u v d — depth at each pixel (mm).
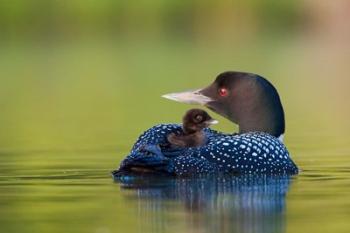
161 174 10883
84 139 16562
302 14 46219
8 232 8562
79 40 42812
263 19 46250
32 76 30625
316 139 16266
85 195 10328
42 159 13688
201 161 10945
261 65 32250
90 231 8523
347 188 10633
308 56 35625
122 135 17125
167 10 46000
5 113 21562
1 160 13594
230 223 8719
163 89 25703
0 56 37031
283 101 23609
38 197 10289
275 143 11477
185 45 40062
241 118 12477
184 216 9047
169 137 11344
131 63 33875
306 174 11719
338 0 45594
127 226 8656
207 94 12633
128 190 10539
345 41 41656
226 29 45906
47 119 20156
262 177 11164
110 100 24016
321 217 9008
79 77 30250
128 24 45375
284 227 8555
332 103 22953
